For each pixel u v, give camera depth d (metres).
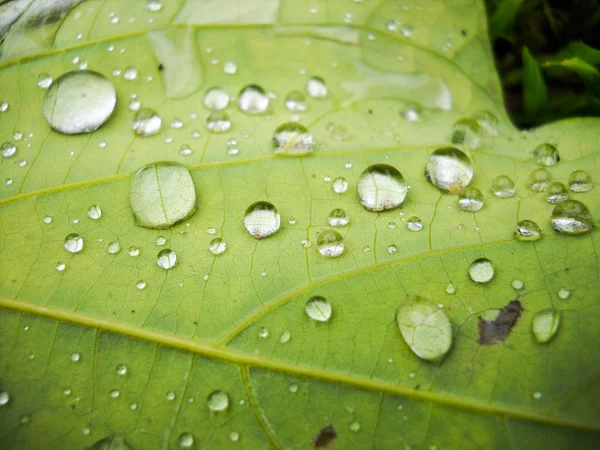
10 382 0.06
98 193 0.07
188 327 0.06
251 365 0.06
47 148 0.07
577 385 0.06
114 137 0.07
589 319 0.06
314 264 0.07
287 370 0.06
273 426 0.06
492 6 0.09
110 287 0.07
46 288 0.07
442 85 0.08
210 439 0.06
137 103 0.07
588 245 0.06
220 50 0.08
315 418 0.06
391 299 0.06
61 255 0.07
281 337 0.06
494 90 0.08
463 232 0.07
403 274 0.07
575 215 0.07
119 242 0.07
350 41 0.08
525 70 0.08
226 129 0.07
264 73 0.08
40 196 0.07
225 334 0.06
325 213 0.07
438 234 0.07
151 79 0.08
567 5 0.09
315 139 0.07
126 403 0.06
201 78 0.08
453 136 0.07
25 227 0.07
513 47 0.09
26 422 0.06
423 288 0.06
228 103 0.08
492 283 0.06
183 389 0.06
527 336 0.06
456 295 0.06
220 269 0.07
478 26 0.08
